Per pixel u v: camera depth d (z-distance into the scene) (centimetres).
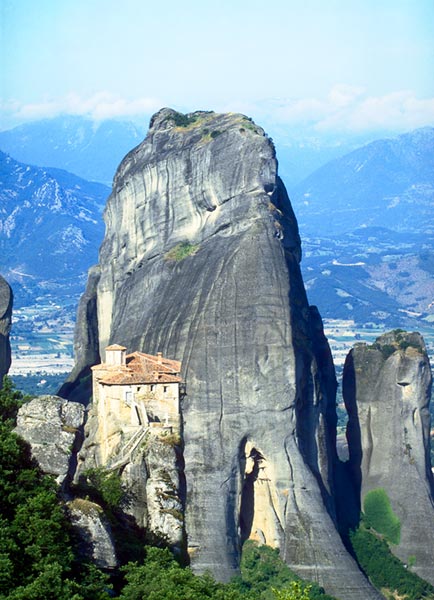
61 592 13850
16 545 14162
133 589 14862
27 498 14750
